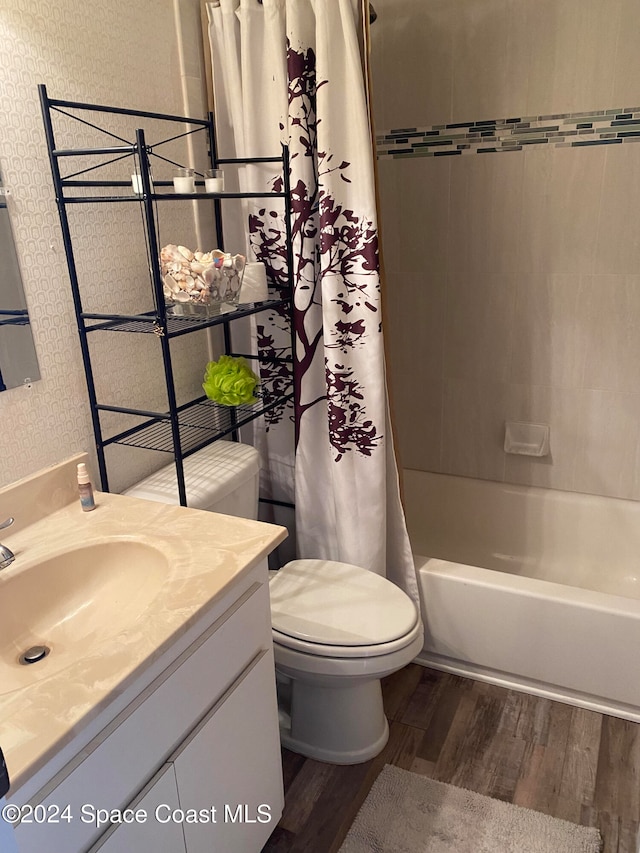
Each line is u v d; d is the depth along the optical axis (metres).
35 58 1.40
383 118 2.46
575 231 2.31
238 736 1.33
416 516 2.86
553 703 2.03
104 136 1.61
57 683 0.94
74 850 0.95
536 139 2.27
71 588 1.34
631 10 2.04
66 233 1.49
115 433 1.75
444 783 1.76
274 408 2.16
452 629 2.08
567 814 1.66
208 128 1.93
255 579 1.33
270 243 1.99
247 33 1.80
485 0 2.19
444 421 2.74
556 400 2.54
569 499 2.60
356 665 1.62
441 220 2.49
